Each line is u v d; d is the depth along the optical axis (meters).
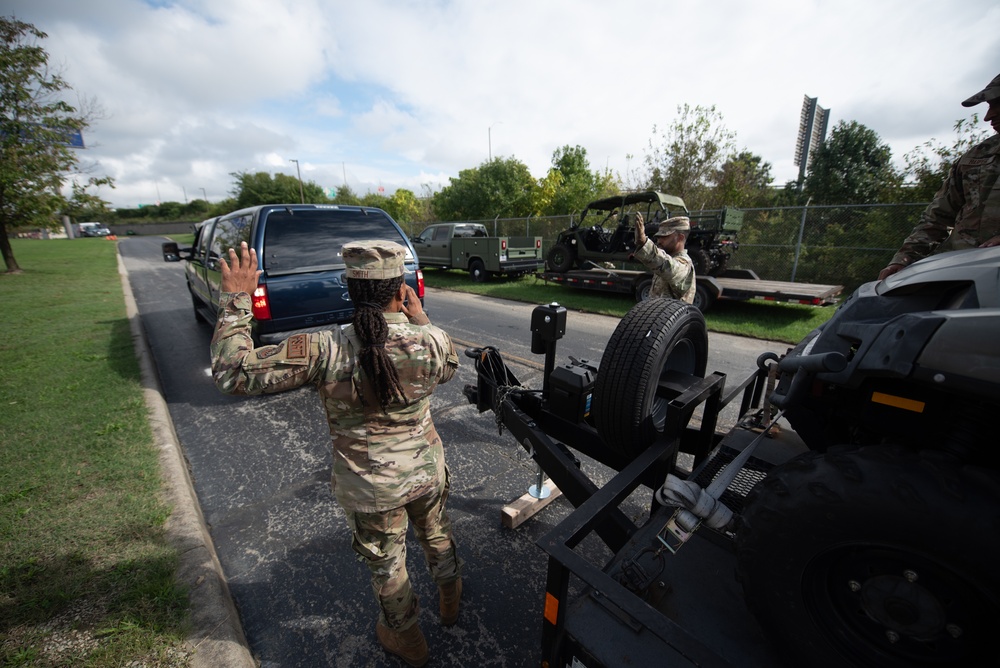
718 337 6.93
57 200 13.30
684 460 3.25
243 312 1.42
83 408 3.88
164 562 2.16
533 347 2.40
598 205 10.92
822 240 11.43
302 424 3.91
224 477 3.13
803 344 1.81
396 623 1.65
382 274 1.36
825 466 1.10
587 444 2.21
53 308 8.56
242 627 1.98
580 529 1.27
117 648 1.75
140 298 10.55
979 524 0.89
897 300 1.37
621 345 1.87
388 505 1.50
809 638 1.14
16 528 2.38
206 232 6.11
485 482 3.04
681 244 3.39
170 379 5.05
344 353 1.41
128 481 2.82
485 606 2.09
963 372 0.99
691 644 0.98
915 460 1.01
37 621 1.85
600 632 1.28
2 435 3.40
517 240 13.28
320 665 1.82
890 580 1.04
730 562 1.59
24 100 12.30
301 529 2.60
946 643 1.00
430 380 1.51
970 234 2.15
